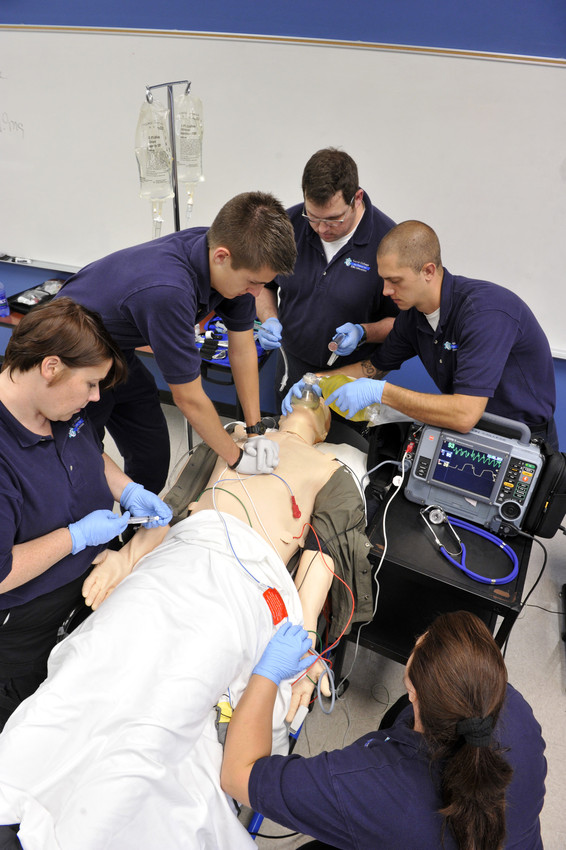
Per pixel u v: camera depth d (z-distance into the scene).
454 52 2.21
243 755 1.12
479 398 1.64
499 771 0.89
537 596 2.48
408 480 1.78
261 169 2.71
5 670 1.52
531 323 1.76
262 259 1.38
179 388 1.54
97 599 1.49
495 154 2.35
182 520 1.70
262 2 2.34
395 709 1.45
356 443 2.42
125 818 1.04
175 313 1.42
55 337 1.07
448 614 1.02
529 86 2.19
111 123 2.77
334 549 1.67
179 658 1.23
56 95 2.78
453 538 1.71
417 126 2.39
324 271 2.21
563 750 1.95
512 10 2.09
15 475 1.20
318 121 2.51
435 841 0.94
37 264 3.31
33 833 1.00
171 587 1.37
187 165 2.40
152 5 2.46
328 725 2.00
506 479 1.61
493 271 2.62
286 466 1.84
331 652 1.88
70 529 1.34
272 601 1.45
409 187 2.53
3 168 3.07
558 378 2.78
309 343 2.42
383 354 2.13
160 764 1.10
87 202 3.04
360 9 2.25
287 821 1.03
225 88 2.55
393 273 1.64
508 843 1.04
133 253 1.51
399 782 0.98
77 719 1.14
